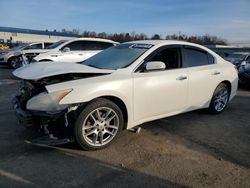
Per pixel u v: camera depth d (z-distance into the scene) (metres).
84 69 4.00
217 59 5.71
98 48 12.12
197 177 3.26
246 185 3.13
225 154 3.92
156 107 4.47
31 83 3.97
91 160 3.59
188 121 5.36
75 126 3.66
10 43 42.38
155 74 4.41
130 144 4.13
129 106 4.11
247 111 6.36
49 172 3.25
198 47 5.34
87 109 3.68
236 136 4.66
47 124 3.69
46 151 3.79
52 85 3.62
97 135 3.85
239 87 10.19
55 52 11.20
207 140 4.42
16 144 3.97
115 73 4.05
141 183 3.09
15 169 3.29
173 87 4.62
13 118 5.15
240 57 16.92
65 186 2.98
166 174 3.30
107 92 3.82
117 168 3.40
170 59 4.78
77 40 11.79
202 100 5.34
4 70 14.51
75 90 3.60
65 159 3.58
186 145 4.18
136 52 4.57
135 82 4.12
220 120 5.52
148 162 3.59
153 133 4.61
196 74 5.04
